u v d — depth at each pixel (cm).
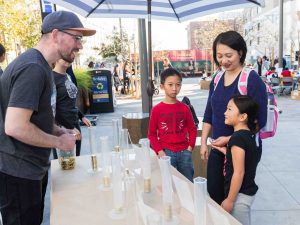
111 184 183
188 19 357
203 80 1557
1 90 178
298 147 525
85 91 867
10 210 192
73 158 218
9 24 1194
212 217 141
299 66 1608
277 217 303
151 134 281
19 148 183
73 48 190
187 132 286
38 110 184
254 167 200
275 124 240
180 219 142
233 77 221
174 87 273
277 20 2400
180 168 281
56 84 325
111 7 338
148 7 309
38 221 203
